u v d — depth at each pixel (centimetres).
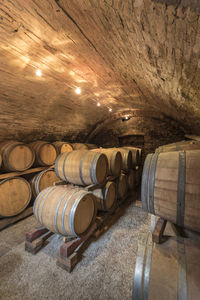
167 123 643
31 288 189
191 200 118
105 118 734
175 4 62
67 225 223
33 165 434
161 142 661
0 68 237
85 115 592
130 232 301
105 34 148
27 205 379
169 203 129
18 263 226
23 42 199
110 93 435
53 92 362
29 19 161
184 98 205
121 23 112
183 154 136
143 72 202
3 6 146
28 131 447
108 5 98
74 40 189
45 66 262
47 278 202
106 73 284
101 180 321
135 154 537
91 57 229
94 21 134
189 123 406
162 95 286
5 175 336
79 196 238
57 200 245
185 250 111
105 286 191
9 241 277
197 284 87
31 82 298
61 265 217
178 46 98
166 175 134
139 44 130
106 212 337
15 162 353
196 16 62
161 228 126
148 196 144
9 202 338
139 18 91
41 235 263
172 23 78
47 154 439
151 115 652
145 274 98
